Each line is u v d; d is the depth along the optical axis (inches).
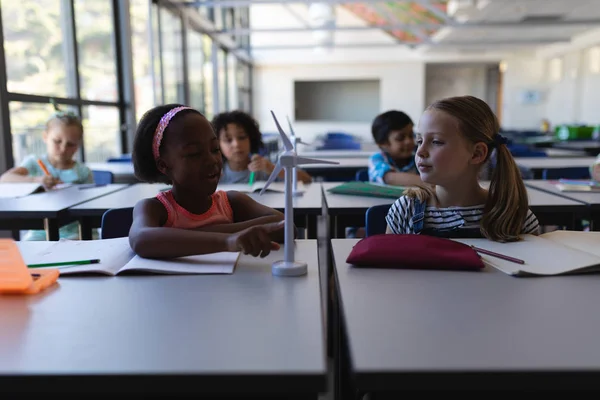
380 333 27.3
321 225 158.9
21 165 108.3
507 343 26.0
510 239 47.3
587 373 23.0
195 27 298.5
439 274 38.4
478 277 37.6
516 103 508.4
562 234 50.1
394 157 106.7
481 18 323.6
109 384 23.2
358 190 86.8
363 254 40.3
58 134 108.3
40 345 26.2
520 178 50.6
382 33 485.1
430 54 488.1
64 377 23.2
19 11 129.3
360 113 546.3
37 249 46.0
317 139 349.4
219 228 44.9
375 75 498.3
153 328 28.2
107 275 38.4
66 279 37.7
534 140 294.8
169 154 44.1
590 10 304.3
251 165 99.2
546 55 476.4
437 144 49.5
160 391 23.1
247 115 108.4
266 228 38.8
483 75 588.4
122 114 202.1
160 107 46.0
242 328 28.0
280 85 502.3
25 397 25.5
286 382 22.8
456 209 52.1
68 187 102.1
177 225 46.1
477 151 49.3
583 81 439.2
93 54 179.0
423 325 28.4
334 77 500.1
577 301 32.4
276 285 35.5
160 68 236.2
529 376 23.0
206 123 44.8
